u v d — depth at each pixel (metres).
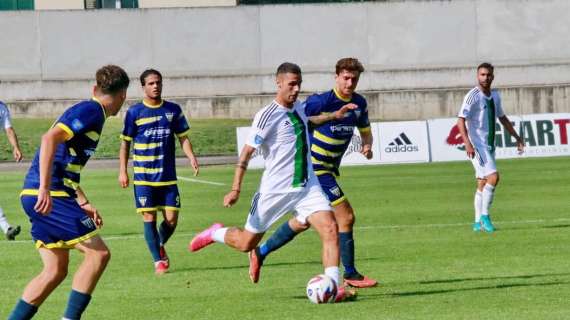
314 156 31.98
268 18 155.50
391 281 32.69
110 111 24.27
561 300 28.27
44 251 24.17
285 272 35.53
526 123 98.50
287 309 27.97
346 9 155.25
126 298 30.45
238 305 28.84
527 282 31.58
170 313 27.81
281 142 28.06
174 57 155.75
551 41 155.25
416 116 146.12
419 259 37.75
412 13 155.38
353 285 31.61
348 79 31.45
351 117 31.88
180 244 44.94
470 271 34.34
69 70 154.75
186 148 38.03
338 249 27.34
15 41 154.12
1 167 105.94
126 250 42.66
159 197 37.19
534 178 76.00
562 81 153.25
